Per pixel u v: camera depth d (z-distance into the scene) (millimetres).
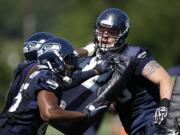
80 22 87312
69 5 100062
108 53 17188
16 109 15211
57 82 14961
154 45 87312
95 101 16500
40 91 14711
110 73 16844
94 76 16938
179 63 88438
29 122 15109
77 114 14805
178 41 87438
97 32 17281
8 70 61031
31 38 17562
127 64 16781
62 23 88625
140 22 86500
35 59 17438
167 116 16188
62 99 16828
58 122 14586
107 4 89438
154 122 16344
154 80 16797
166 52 87312
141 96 17172
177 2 88500
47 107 14414
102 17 17250
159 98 17234
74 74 16781
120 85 16719
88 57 17297
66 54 15367
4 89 60062
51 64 15258
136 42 86125
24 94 15148
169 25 87500
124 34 17281
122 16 17281
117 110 17562
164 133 16141
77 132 15703
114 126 29344
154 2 87750
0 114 15641
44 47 15422
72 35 86688
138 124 17234
